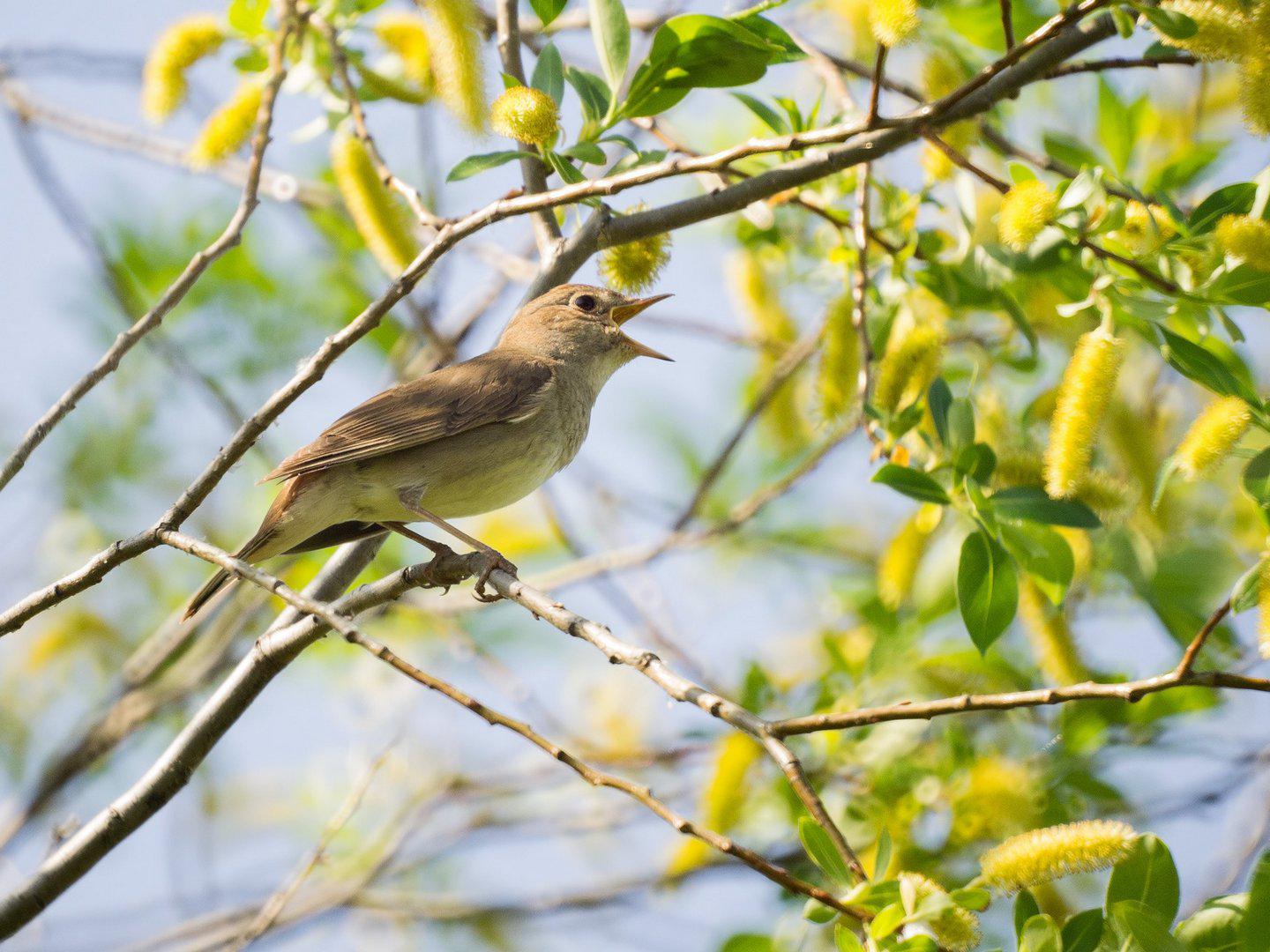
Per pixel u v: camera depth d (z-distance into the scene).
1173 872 6.55
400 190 9.66
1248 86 7.12
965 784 10.14
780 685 11.41
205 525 14.40
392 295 8.12
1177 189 11.23
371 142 9.96
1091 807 10.55
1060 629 8.96
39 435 8.38
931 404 8.96
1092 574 10.95
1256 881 6.54
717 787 10.16
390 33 10.67
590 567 12.94
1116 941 6.29
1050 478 7.13
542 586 12.99
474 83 8.36
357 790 10.69
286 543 10.43
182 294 8.77
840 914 6.06
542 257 10.18
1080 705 10.62
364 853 13.27
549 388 11.21
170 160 12.84
